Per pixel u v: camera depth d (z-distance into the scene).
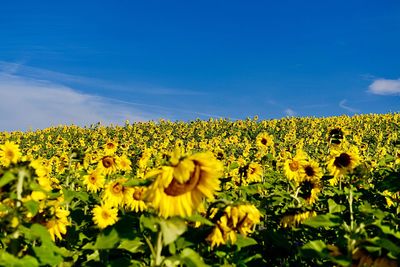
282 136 45.94
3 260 3.80
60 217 5.63
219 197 7.46
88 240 6.70
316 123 54.56
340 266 4.64
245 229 5.06
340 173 9.05
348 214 6.43
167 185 4.08
